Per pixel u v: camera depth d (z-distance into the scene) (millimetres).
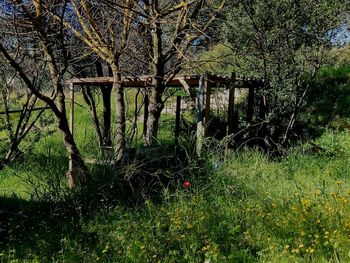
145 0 8062
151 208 6414
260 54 11703
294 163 9438
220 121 14906
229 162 8289
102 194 7051
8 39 7641
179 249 4875
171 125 16781
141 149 8258
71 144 8484
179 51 8281
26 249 5410
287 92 11484
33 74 7980
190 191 6832
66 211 7043
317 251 4117
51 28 8125
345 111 15000
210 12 8875
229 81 11695
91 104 14148
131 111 19781
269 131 12562
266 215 5395
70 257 4883
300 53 11664
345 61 17375
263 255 4254
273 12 11281
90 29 9773
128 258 4676
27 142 13000
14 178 10922
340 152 10727
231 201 6430
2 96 9883
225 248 4750
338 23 11172
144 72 12227
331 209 5152
